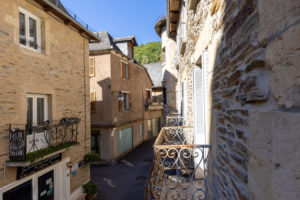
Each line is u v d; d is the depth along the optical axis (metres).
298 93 0.76
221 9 2.03
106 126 11.44
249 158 1.25
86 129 7.46
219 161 2.24
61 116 6.12
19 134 4.30
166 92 16.38
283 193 0.83
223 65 2.02
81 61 7.28
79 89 7.11
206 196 2.91
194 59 4.17
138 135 16.31
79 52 7.17
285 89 0.84
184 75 7.25
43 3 5.27
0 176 4.18
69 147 5.86
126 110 13.81
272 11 0.93
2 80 4.24
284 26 0.83
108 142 11.68
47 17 5.59
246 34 1.35
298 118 0.74
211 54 2.55
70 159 6.47
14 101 4.50
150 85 19.86
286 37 0.82
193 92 4.31
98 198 7.75
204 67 3.07
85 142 7.38
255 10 1.20
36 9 5.21
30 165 4.84
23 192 4.76
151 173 2.48
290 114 0.78
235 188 1.64
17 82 4.58
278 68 0.90
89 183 7.32
